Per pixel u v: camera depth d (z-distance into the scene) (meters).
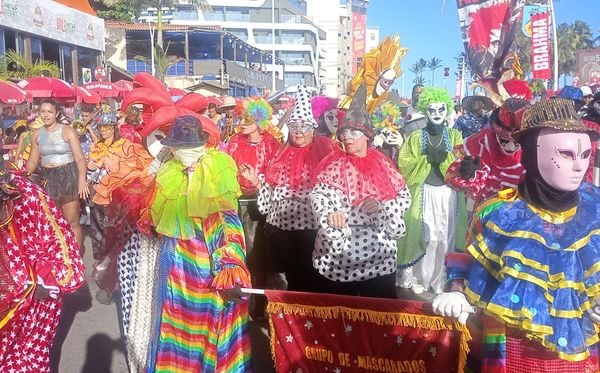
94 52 29.12
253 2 97.75
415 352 3.52
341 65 128.88
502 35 13.99
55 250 3.48
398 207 4.46
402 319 3.53
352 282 4.48
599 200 2.66
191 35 51.81
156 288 4.07
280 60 81.19
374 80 7.18
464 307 2.62
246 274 3.73
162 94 4.68
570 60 78.94
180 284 3.85
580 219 2.59
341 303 3.68
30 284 3.37
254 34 98.56
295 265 5.40
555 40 19.20
